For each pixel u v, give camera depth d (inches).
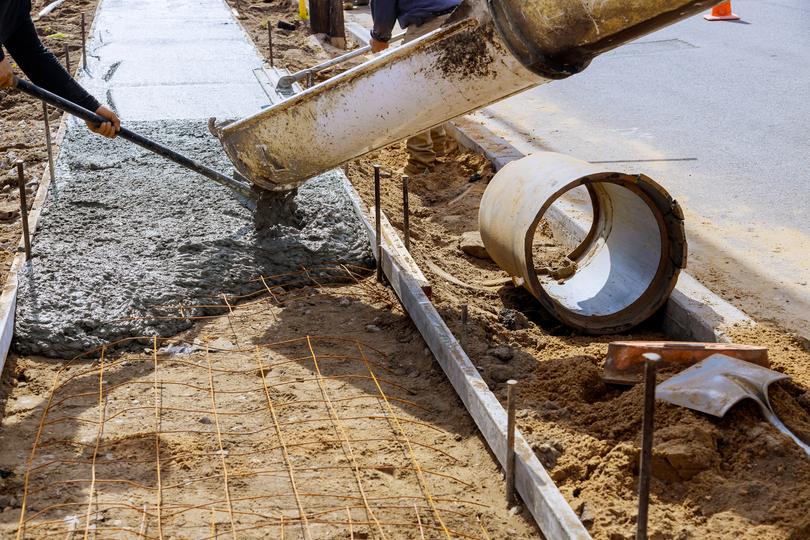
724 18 583.2
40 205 249.9
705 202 288.2
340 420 164.4
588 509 141.1
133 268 214.1
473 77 183.9
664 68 470.3
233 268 218.7
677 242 212.7
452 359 171.9
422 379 181.5
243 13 654.5
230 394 172.6
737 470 146.3
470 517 138.3
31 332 185.9
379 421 164.9
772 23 573.6
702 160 327.3
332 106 198.1
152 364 183.3
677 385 162.7
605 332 215.9
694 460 144.6
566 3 166.1
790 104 397.4
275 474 147.3
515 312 217.6
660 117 383.6
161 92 389.7
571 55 176.9
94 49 484.1
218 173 223.5
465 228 287.1
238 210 248.8
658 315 225.3
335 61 296.7
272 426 161.9
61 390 172.2
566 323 214.1
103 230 235.0
